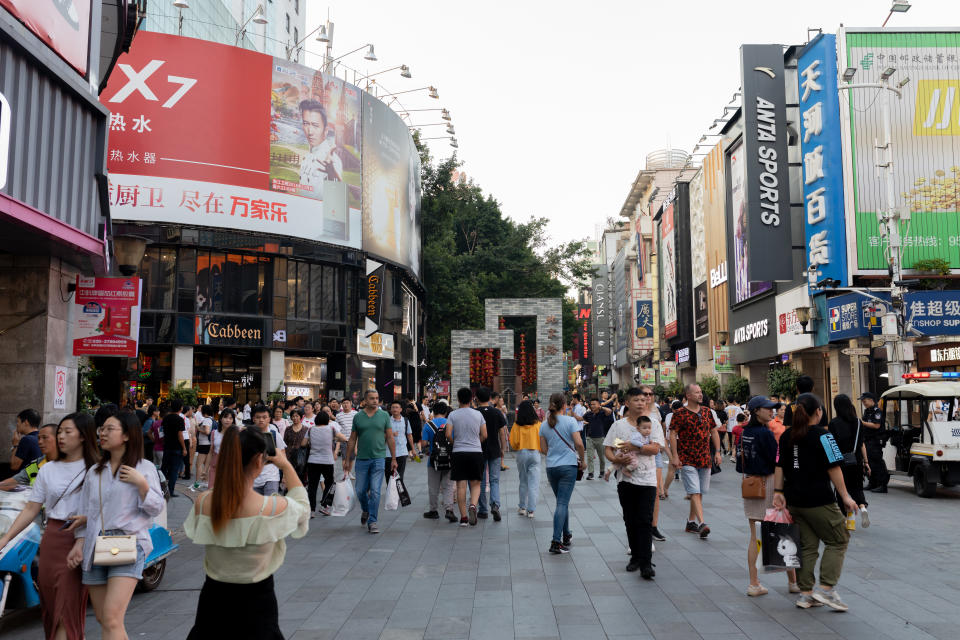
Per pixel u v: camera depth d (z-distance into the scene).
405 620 6.18
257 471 3.88
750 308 33.16
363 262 35.31
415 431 17.27
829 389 27.39
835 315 24.16
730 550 8.98
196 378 31.73
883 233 23.97
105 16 12.39
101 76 13.45
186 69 29.27
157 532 7.50
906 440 15.04
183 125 29.02
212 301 29.89
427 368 51.59
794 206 27.84
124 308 11.55
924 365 22.00
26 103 8.84
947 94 24.42
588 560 8.52
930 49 24.56
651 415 8.09
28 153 8.85
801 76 26.42
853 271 23.97
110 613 4.52
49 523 4.96
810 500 6.30
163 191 28.53
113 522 4.66
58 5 9.56
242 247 30.20
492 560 8.61
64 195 9.77
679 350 46.78
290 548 9.54
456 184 53.56
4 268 10.66
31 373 10.64
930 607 6.32
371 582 7.60
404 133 39.47
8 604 6.16
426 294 49.19
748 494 6.86
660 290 55.25
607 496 14.65
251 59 30.75
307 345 32.62
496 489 11.96
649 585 7.26
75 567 4.76
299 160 31.97
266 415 11.29
